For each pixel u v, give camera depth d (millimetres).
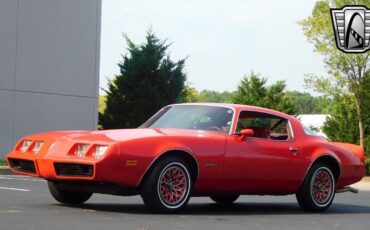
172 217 6922
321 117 50938
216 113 8000
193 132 7629
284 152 8289
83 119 24578
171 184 7254
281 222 7113
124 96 32250
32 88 22844
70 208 7465
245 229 6266
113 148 6832
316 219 7691
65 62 23891
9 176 16125
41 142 7480
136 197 9883
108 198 9562
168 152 7211
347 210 9406
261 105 39562
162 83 32125
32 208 7340
